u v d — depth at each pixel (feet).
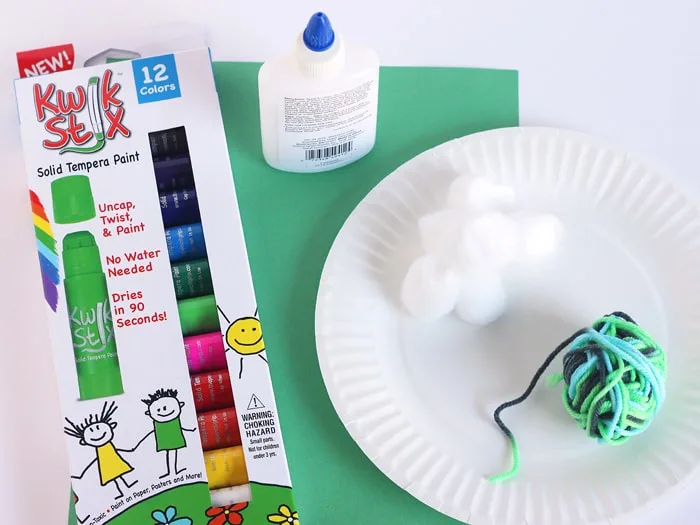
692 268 2.22
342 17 2.48
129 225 1.98
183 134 2.05
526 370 2.18
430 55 2.47
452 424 2.12
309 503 2.10
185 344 1.94
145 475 1.88
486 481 2.05
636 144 2.41
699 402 2.10
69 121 2.04
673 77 2.47
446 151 2.31
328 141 2.21
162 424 1.89
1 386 2.17
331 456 2.14
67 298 1.93
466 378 2.17
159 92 2.07
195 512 1.87
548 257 2.26
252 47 2.44
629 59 2.48
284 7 2.47
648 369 1.92
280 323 2.25
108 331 1.92
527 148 2.32
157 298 1.94
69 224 1.97
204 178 2.01
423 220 2.17
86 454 1.87
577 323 2.22
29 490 2.12
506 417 2.14
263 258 2.30
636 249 2.27
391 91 2.44
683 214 2.25
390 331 2.21
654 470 2.05
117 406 1.89
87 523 1.86
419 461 2.06
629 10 2.51
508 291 2.25
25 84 2.06
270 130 2.16
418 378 2.17
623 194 2.29
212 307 1.95
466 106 2.44
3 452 2.14
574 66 2.47
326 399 2.19
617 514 2.00
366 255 2.24
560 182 2.32
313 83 1.98
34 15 2.41
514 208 2.29
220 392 1.96
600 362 1.93
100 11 2.42
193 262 1.99
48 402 2.18
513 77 2.46
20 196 2.29
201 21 2.44
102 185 2.00
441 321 2.23
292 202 2.35
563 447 2.10
